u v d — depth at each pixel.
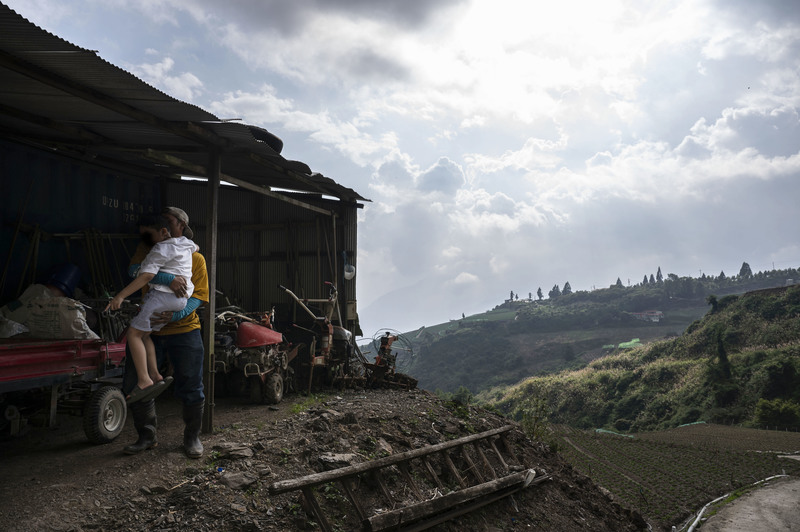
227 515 3.86
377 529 4.12
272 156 6.70
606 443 39.44
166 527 3.60
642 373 130.88
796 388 91.94
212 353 5.43
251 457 4.69
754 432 65.69
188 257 4.34
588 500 7.33
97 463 4.29
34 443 4.88
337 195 9.93
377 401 7.48
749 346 121.06
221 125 5.35
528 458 7.48
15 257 7.37
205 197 10.52
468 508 5.27
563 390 140.12
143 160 9.23
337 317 10.00
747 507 20.86
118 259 9.13
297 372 9.09
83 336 5.17
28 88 4.76
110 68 4.04
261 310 10.43
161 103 4.84
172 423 5.76
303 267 10.41
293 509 4.12
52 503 3.54
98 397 4.73
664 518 18.19
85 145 7.17
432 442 6.24
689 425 83.62
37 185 7.72
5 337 5.35
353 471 4.49
